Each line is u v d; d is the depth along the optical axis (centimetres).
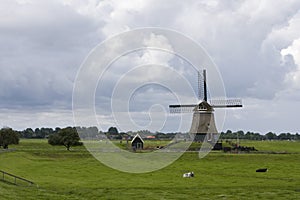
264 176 5834
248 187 4956
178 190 4772
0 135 11112
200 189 4834
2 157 7731
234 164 7106
